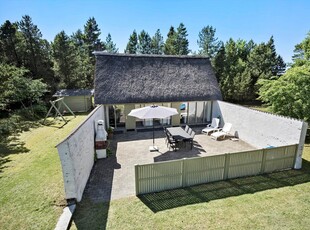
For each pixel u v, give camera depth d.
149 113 10.43
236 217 5.97
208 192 7.42
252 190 7.54
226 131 13.84
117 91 15.16
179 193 7.36
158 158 10.55
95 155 10.20
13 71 20.23
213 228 5.52
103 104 14.55
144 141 13.26
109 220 5.81
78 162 6.92
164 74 16.92
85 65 39.66
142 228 5.49
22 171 8.95
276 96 13.35
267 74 33.88
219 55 36.81
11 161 10.16
